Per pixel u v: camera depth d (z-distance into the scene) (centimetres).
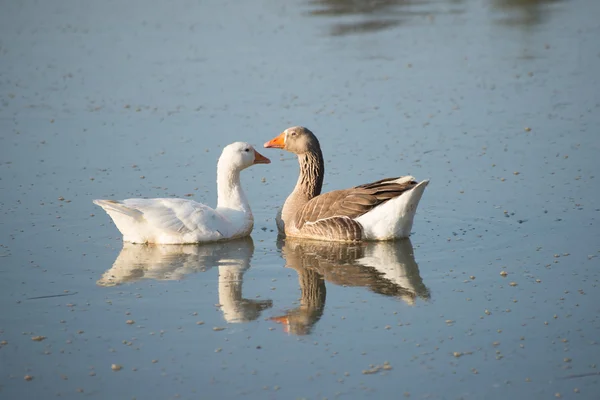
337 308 1083
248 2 3481
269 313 1071
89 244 1348
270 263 1269
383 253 1300
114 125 2023
